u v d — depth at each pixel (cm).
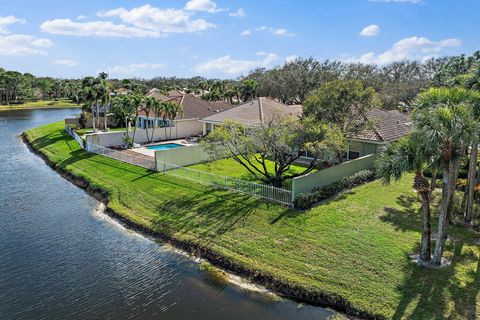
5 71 12631
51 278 1800
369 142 3125
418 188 1623
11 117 8469
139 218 2384
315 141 2433
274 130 2503
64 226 2383
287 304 1551
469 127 1477
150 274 1816
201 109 5184
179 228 2186
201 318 1488
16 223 2436
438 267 1636
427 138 1457
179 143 4525
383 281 1570
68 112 9950
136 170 3262
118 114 5400
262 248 1886
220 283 1716
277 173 2606
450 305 1410
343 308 1488
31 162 4038
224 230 2094
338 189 2555
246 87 6988
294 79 6688
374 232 1961
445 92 1550
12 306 1590
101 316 1518
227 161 3528
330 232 1973
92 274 1830
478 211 2155
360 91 2870
